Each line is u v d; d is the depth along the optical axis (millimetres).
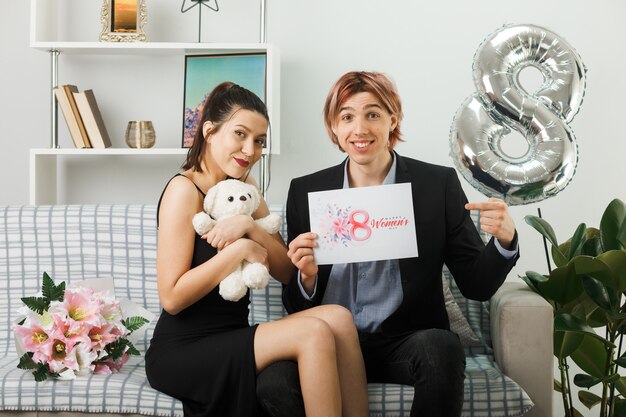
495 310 2168
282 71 3084
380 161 2090
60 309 2072
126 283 2447
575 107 2143
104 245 2465
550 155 2051
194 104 2961
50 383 1973
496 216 1909
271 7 3076
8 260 2490
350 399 1883
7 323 2457
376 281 2068
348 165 2143
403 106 3061
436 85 3049
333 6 3066
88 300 2115
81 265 2475
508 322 2018
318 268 2070
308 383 1780
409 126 3061
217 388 1868
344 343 1887
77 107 2938
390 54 3059
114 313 2156
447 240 2105
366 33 3061
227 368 1861
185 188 2035
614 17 3006
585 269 2152
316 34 3072
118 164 3141
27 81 3141
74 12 3113
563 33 3016
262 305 2398
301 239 1994
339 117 2049
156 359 1976
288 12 3076
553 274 2209
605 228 2289
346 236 1994
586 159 3029
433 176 2121
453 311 2307
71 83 3125
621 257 2092
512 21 3023
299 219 2148
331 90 2070
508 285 2312
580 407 3047
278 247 2078
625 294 2209
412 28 3049
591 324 2416
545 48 2102
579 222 3041
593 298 2211
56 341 2061
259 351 1848
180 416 1921
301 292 2057
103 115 3133
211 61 2959
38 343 2031
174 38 3115
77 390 1955
